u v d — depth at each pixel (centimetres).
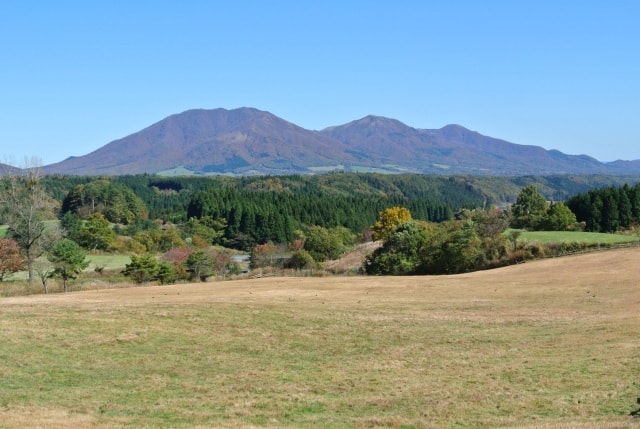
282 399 2131
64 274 6266
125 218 15375
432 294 5275
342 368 2612
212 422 1833
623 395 1966
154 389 2267
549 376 2295
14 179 7669
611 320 3472
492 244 8262
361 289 5725
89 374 2464
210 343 3075
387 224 12019
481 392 2138
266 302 4466
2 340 2883
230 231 14788
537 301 4631
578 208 12412
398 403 2048
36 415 1869
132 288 6122
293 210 16162
